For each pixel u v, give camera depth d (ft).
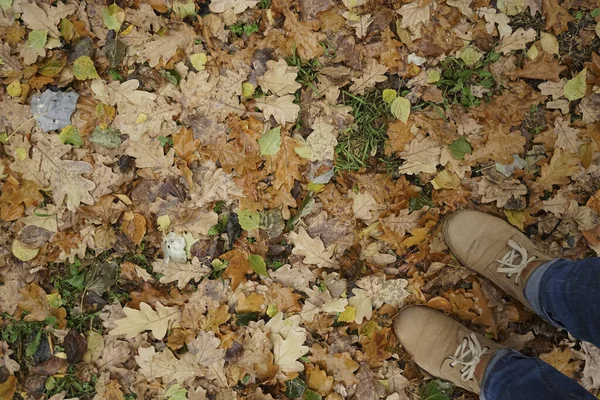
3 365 6.27
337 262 6.52
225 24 6.36
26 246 6.22
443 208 6.70
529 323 6.66
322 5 6.37
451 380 6.51
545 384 5.57
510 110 6.61
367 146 6.55
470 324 6.70
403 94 6.58
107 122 6.26
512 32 6.59
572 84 6.59
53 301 6.31
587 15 6.66
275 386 6.45
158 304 6.36
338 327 6.54
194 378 6.41
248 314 6.47
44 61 6.13
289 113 6.35
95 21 6.22
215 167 6.41
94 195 6.29
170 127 6.31
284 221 6.49
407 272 6.66
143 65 6.33
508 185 6.63
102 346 6.38
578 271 5.39
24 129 6.14
